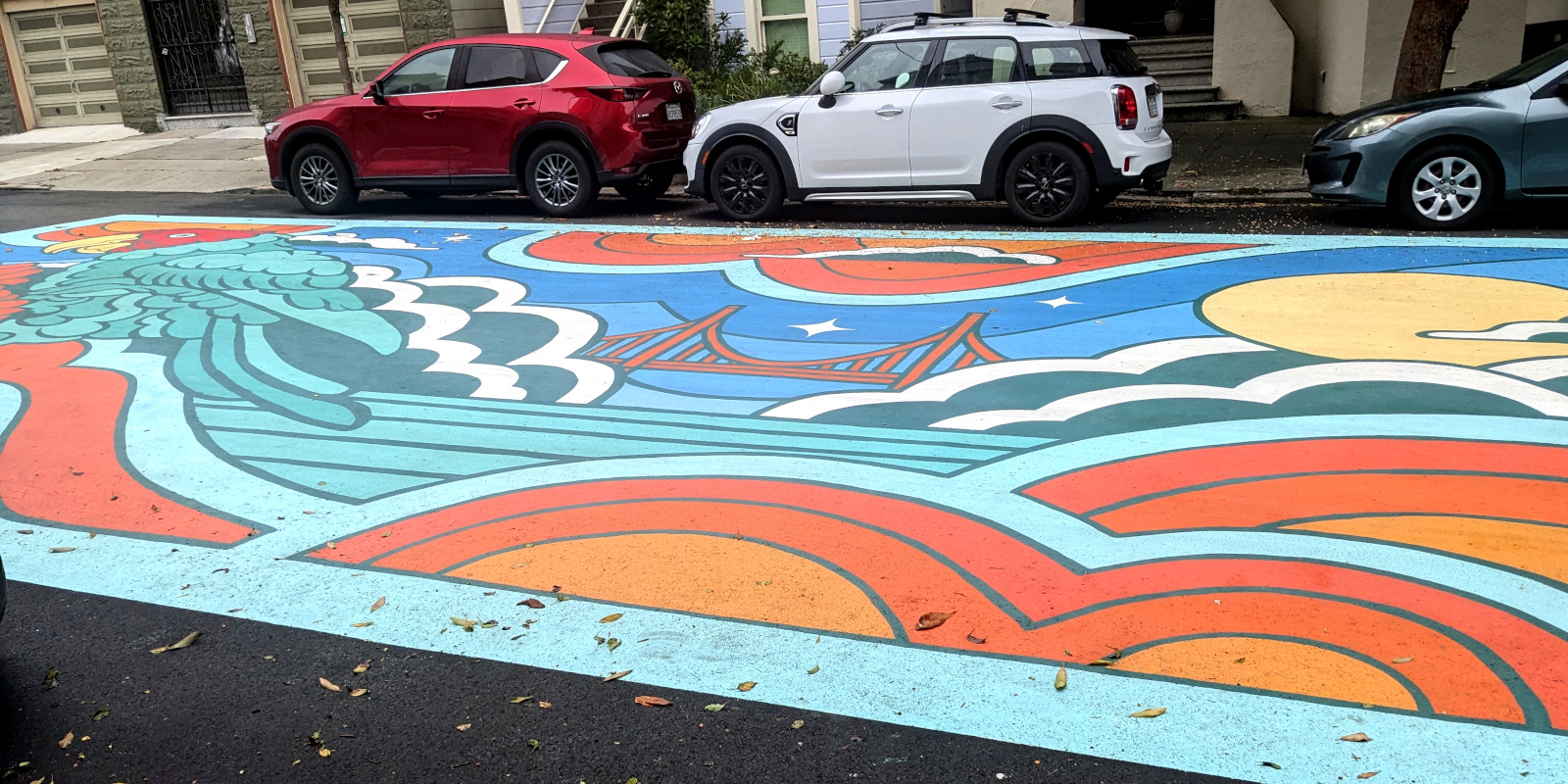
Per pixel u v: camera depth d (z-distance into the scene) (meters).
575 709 3.45
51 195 16.11
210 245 11.73
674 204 13.32
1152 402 5.86
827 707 3.40
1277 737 3.15
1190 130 15.69
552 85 12.12
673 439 5.67
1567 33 15.89
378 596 4.18
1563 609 3.73
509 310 8.52
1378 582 3.94
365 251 11.09
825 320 7.81
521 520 4.77
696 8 17.83
